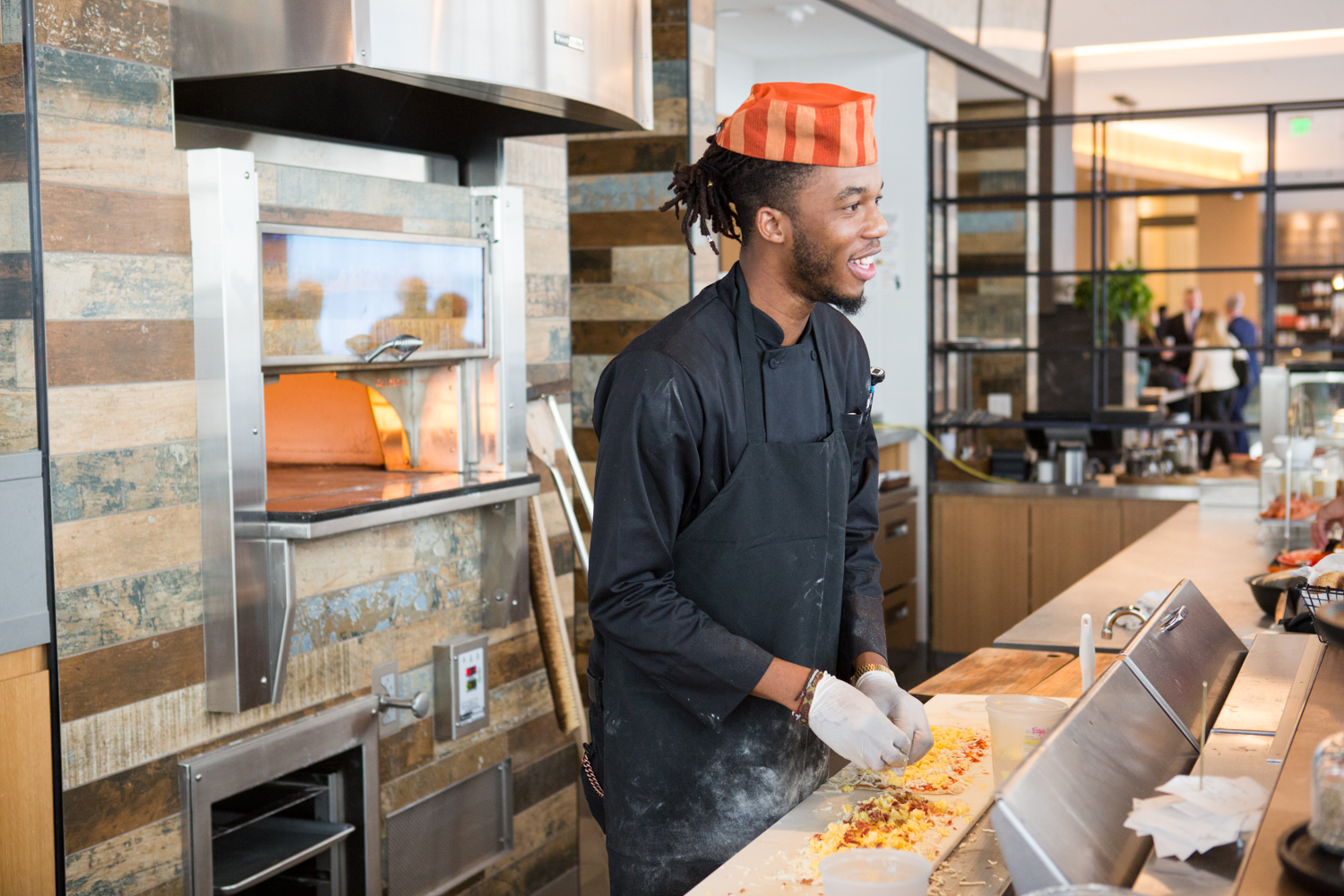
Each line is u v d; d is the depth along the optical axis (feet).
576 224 15.03
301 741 7.65
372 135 9.10
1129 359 25.50
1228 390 27.99
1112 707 4.35
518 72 7.50
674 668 4.96
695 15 14.48
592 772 5.82
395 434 9.51
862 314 20.47
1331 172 44.16
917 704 5.11
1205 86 34.12
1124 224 41.34
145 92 6.72
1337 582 6.71
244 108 7.91
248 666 7.14
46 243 6.19
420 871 8.87
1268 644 6.00
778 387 5.28
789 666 4.87
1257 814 3.73
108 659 6.57
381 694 8.36
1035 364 24.22
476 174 9.73
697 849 5.33
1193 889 3.42
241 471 7.04
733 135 5.07
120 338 6.57
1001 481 19.94
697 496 5.21
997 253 23.39
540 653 10.18
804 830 4.69
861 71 20.16
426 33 6.98
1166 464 19.94
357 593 8.14
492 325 9.14
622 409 4.99
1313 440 12.55
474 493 8.51
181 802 6.99
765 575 5.23
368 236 7.89
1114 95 35.09
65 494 6.31
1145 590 10.17
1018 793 3.41
